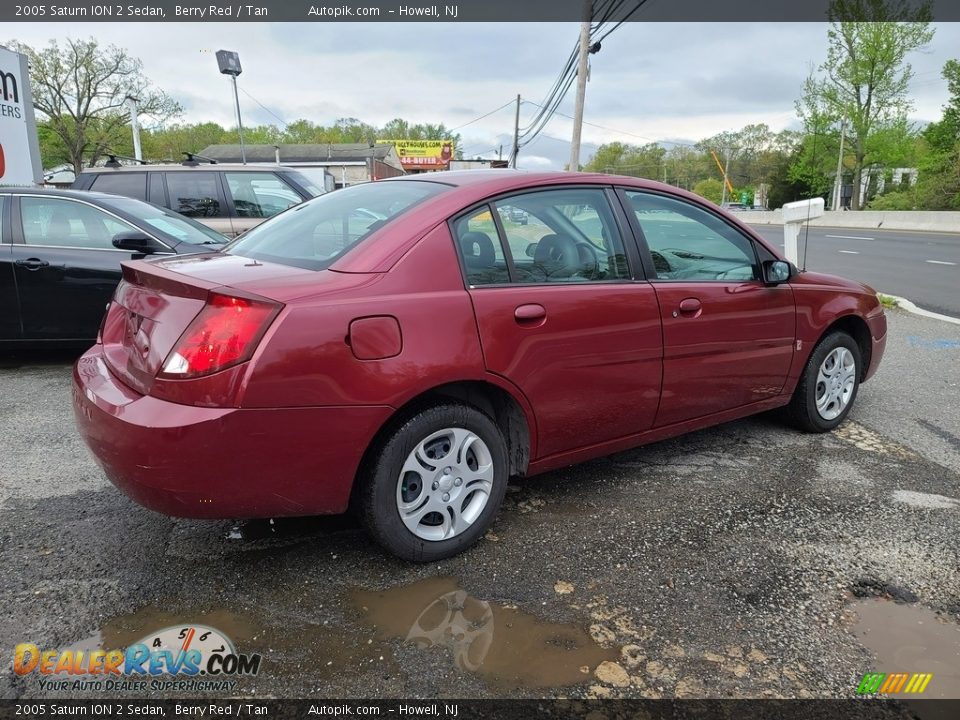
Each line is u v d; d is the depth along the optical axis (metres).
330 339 2.21
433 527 2.61
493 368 2.56
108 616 2.28
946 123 39.84
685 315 3.19
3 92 12.95
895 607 2.38
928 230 30.19
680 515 3.04
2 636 2.17
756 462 3.65
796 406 3.98
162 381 2.16
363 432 2.30
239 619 2.27
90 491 3.21
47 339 5.24
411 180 3.04
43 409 4.42
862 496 3.24
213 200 8.06
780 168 59.41
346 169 51.00
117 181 7.95
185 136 62.97
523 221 2.80
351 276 2.37
